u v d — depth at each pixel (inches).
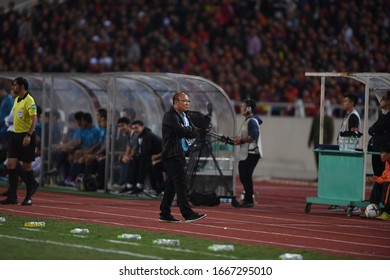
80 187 2920.8
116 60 4488.2
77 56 4576.8
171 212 2314.2
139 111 2952.8
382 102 2345.0
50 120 3036.4
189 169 2571.4
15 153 2368.4
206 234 1877.5
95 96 3100.4
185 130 2023.9
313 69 4133.9
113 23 4842.5
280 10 4704.7
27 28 4854.8
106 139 2881.4
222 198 2632.9
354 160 2331.4
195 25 4662.9
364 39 4320.9
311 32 4360.2
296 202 2790.4
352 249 1720.0
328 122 3641.7
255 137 2498.8
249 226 2042.3
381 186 2278.5
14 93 2346.2
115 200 2623.0
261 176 4015.8
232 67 4269.2
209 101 2682.1
